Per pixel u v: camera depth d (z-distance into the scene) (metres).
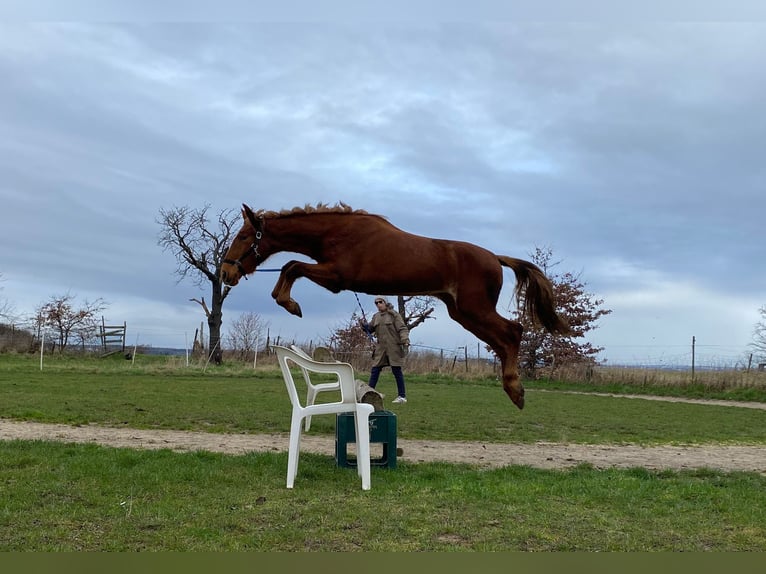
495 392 17.70
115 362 26.55
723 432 10.23
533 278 7.54
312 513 4.33
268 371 22.11
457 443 8.19
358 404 5.28
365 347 27.12
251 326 29.83
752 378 20.30
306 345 27.31
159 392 13.55
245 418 9.62
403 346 12.91
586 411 12.99
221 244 34.50
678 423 11.31
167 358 27.98
